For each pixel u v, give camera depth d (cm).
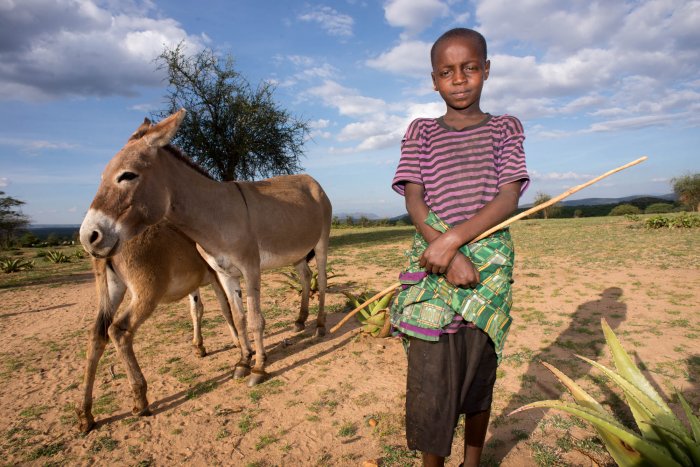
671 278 723
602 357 402
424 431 161
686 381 344
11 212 3953
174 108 1716
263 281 894
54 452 293
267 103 1822
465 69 165
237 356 459
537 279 772
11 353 512
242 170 1841
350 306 636
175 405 354
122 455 287
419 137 176
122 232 285
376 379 384
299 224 456
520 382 356
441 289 159
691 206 4512
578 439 272
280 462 269
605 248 1115
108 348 504
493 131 165
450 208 163
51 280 1156
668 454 169
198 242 361
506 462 253
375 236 2072
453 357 161
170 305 710
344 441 289
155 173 304
